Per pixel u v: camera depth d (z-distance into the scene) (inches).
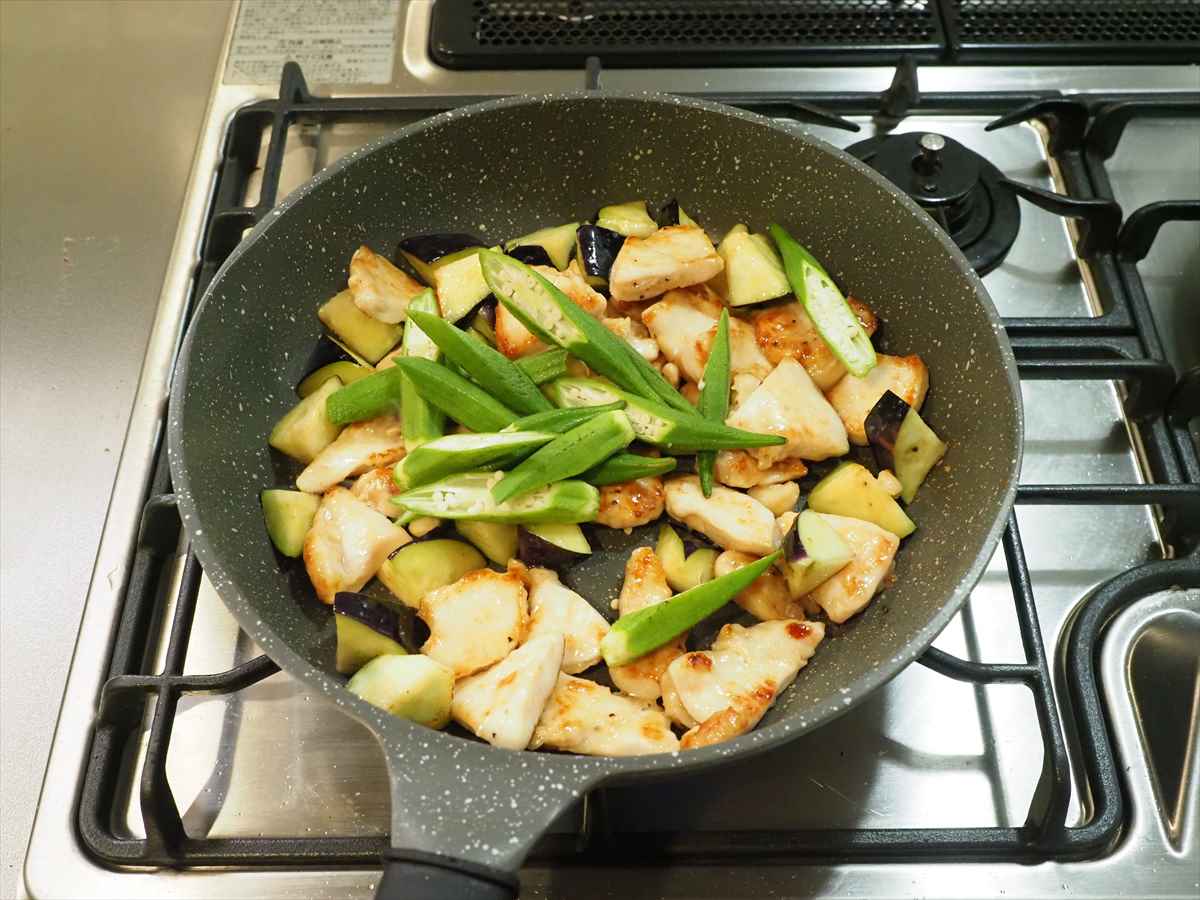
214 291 13.8
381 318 15.8
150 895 12.1
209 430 13.6
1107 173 18.2
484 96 18.3
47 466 16.0
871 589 13.4
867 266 15.5
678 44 19.1
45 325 17.4
